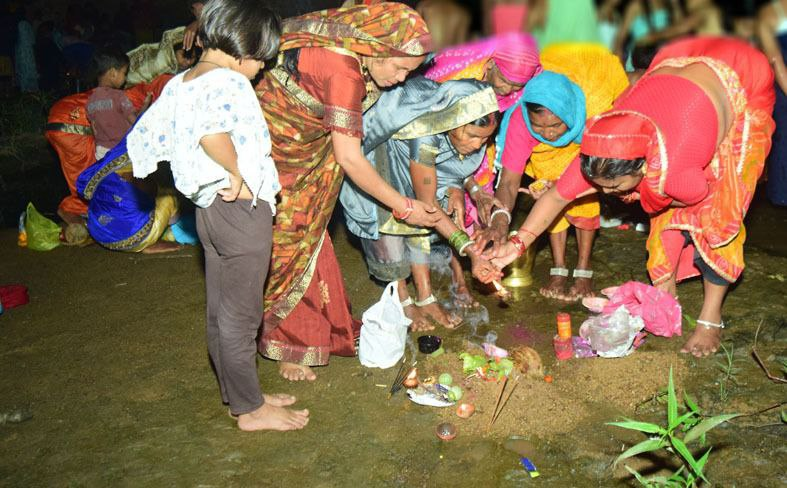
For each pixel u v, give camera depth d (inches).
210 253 122.6
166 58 234.7
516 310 172.2
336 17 121.3
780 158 212.2
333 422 132.5
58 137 227.3
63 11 591.8
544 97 137.6
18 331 173.5
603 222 218.5
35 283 201.3
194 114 105.1
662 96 126.2
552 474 116.3
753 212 221.1
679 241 147.0
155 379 149.7
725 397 133.4
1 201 284.5
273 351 146.0
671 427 106.9
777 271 182.2
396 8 118.0
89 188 213.8
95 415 137.9
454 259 172.9
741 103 130.0
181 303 184.7
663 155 124.6
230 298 119.9
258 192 112.1
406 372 146.9
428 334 162.6
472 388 140.5
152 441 129.3
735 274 142.1
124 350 162.1
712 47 131.4
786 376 138.5
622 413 131.1
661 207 135.5
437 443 125.1
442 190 151.9
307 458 122.8
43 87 432.1
